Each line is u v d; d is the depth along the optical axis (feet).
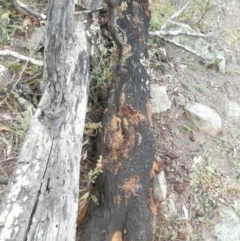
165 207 3.39
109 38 3.89
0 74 3.39
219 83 4.49
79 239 2.79
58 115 2.69
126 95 3.36
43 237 2.11
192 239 3.34
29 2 4.24
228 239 3.39
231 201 3.65
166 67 4.34
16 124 3.34
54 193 2.33
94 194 3.03
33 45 3.84
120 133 3.18
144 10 3.91
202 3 5.16
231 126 4.17
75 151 2.68
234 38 5.03
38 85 3.58
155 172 3.42
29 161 2.47
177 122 3.96
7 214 2.16
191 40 4.63
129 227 2.85
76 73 3.16
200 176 3.70
